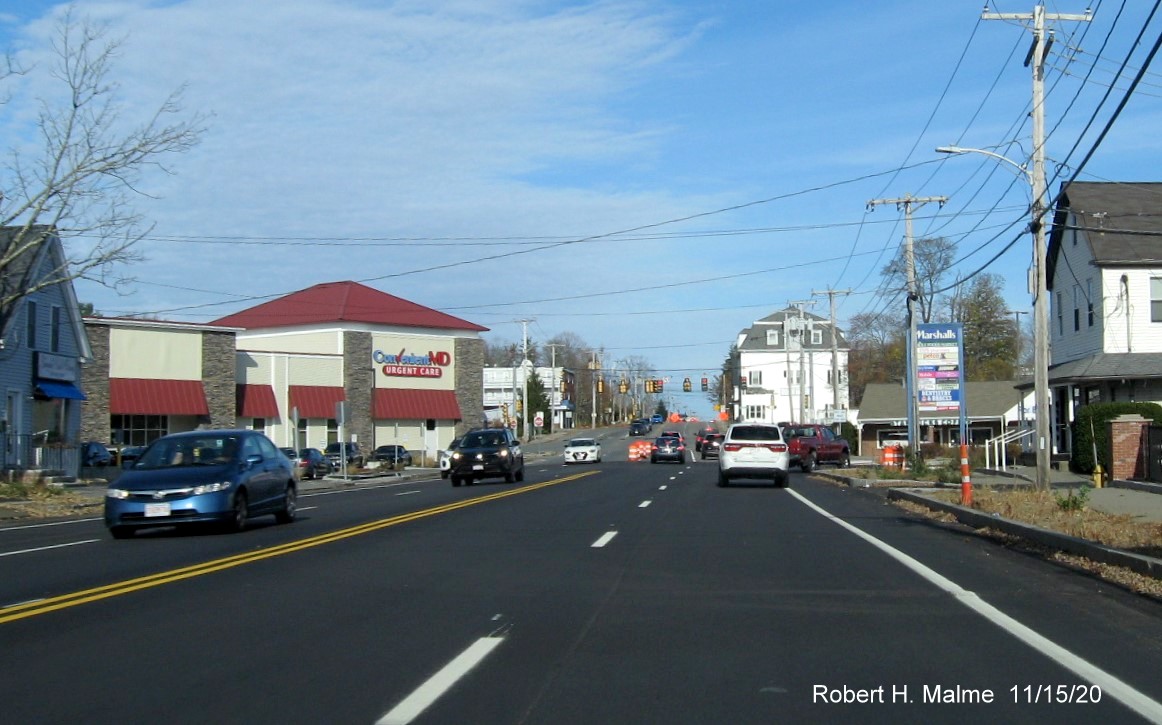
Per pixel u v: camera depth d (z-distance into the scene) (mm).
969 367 92250
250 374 63375
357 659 8602
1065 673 8188
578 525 20062
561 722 6852
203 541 17422
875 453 73000
